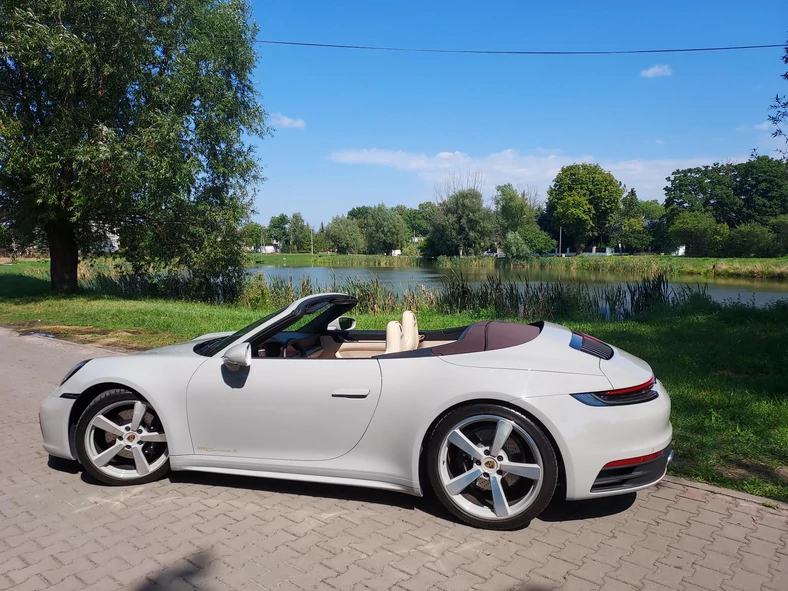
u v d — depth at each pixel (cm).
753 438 466
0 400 620
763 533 318
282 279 2025
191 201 1833
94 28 1548
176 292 2055
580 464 305
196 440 374
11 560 292
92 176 1542
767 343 867
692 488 380
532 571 280
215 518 339
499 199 7450
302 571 281
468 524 326
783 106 1103
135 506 356
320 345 464
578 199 8644
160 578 275
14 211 1744
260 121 1950
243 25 1830
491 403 318
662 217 9094
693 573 278
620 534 318
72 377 397
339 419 346
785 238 5488
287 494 373
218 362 378
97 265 2791
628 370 331
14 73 1568
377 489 373
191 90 1719
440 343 452
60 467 425
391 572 280
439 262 6184
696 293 1507
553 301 1525
